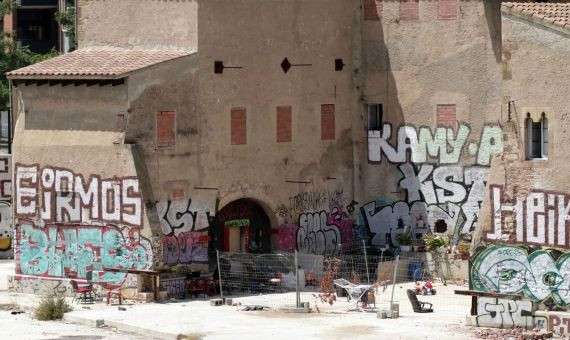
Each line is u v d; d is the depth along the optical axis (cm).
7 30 9269
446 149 6512
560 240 5034
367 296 5606
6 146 8500
